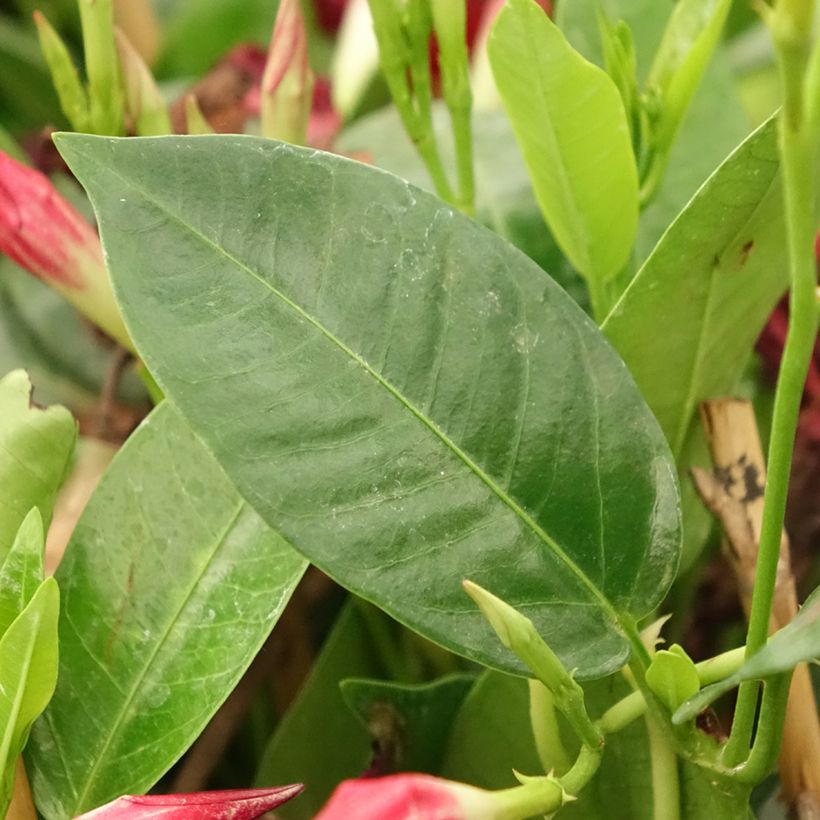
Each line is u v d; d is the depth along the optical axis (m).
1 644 0.26
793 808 0.28
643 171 0.31
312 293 0.26
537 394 0.26
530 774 0.30
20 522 0.28
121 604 0.28
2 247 0.30
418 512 0.26
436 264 0.26
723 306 0.29
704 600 0.33
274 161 0.26
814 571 0.34
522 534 0.26
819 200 0.27
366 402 0.26
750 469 0.29
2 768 0.27
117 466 0.28
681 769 0.28
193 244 0.26
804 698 0.28
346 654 0.33
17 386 0.29
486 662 0.26
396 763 0.31
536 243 0.35
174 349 0.25
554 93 0.29
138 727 0.28
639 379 0.29
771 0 0.24
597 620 0.26
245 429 0.25
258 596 0.28
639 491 0.26
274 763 0.32
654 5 0.35
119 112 0.31
